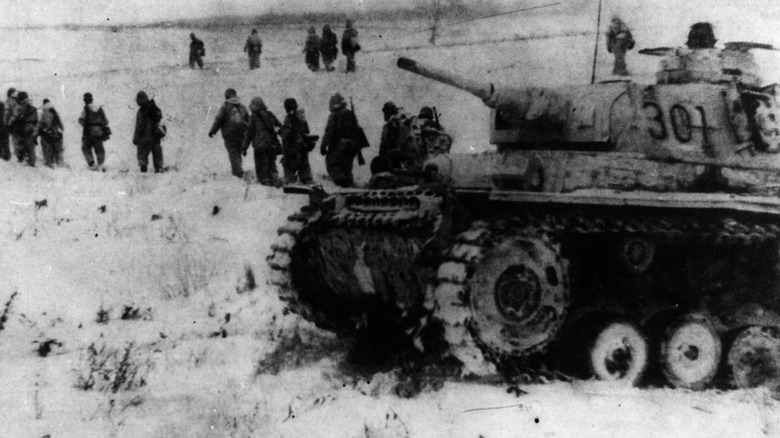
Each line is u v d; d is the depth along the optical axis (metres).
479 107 13.05
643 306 7.46
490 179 7.56
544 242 6.94
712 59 8.32
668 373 7.54
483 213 7.27
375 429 6.98
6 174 12.88
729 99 8.16
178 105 14.30
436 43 13.47
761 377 7.86
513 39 13.27
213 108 14.20
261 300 9.33
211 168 13.47
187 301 9.41
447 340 6.72
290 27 14.91
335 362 8.10
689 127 7.98
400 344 8.16
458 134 12.77
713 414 7.30
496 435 6.87
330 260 8.41
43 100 13.70
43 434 6.96
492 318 6.73
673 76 8.45
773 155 8.19
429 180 7.91
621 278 7.37
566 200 6.92
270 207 11.42
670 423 7.02
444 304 6.59
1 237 10.64
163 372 7.92
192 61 14.56
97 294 9.52
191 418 7.18
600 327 7.14
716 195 7.24
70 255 10.23
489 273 6.71
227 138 12.67
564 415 6.99
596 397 7.27
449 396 7.41
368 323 8.48
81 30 15.42
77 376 7.91
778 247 7.98
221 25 15.16
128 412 7.29
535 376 7.43
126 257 10.18
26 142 13.61
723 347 7.77
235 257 10.19
